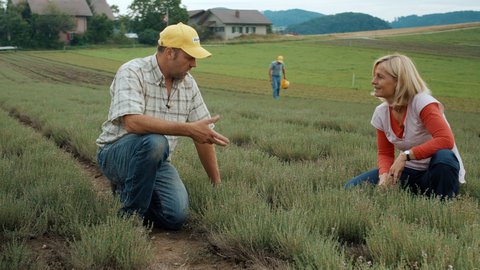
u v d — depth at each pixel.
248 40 97.38
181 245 4.05
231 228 3.80
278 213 3.94
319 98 28.34
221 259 3.74
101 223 3.89
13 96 20.38
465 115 20.41
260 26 125.06
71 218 4.16
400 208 4.27
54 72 45.62
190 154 6.86
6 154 7.35
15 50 90.19
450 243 3.33
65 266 3.51
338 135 9.52
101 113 12.80
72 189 4.75
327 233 3.93
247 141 9.71
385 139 5.12
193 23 123.25
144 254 3.48
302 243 3.47
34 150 7.32
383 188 4.71
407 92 4.66
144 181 4.11
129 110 4.05
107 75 43.94
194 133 3.95
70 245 3.62
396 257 3.33
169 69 4.20
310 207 4.36
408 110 4.75
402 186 5.04
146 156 4.00
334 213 4.01
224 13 122.81
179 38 4.09
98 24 103.56
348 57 64.12
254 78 42.50
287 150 7.81
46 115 12.11
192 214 4.45
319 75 45.00
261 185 5.24
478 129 13.93
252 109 16.33
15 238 3.90
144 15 114.12
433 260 3.14
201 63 57.03
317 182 5.41
